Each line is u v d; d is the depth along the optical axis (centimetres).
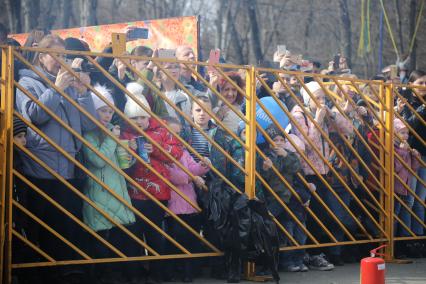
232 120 1278
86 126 1114
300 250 1323
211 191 1199
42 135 1062
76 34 2008
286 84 1276
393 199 1442
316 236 1359
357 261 1440
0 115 1045
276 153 1266
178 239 1211
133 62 1254
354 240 1369
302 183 1292
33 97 1062
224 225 1193
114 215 1130
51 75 1123
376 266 1047
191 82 1391
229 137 1242
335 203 1361
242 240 1188
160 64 1235
